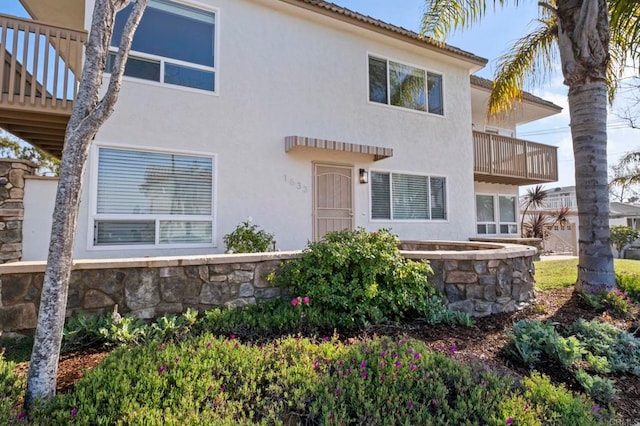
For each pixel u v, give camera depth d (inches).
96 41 99.1
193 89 263.7
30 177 218.7
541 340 135.3
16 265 137.6
